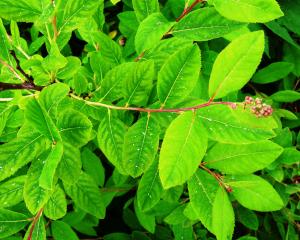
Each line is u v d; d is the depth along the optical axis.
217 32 0.35
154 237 0.60
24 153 0.29
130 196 0.69
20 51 0.36
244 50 0.28
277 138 0.49
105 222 0.72
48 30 0.32
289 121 0.58
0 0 0.29
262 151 0.35
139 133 0.34
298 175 0.51
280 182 0.51
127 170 0.34
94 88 0.41
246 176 0.36
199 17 0.35
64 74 0.32
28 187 0.29
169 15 0.49
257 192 0.35
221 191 0.34
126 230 0.72
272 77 0.56
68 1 0.31
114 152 0.36
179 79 0.32
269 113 0.28
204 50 0.47
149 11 0.39
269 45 0.61
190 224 0.49
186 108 0.32
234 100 0.45
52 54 0.29
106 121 0.36
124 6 0.55
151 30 0.34
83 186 0.42
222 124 0.30
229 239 0.33
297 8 0.58
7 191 0.37
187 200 0.50
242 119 0.29
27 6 0.30
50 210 0.37
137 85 0.34
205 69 0.46
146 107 0.38
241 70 0.29
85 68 0.42
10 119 0.37
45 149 0.29
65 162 0.31
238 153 0.35
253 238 0.45
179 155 0.28
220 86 0.30
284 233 0.55
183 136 0.29
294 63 0.58
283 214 0.55
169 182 0.28
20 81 0.34
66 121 0.31
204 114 0.30
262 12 0.29
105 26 0.57
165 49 0.37
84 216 0.55
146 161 0.34
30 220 0.39
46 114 0.26
